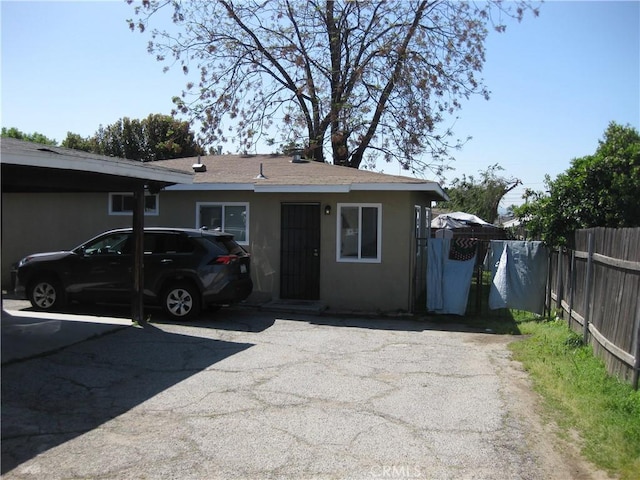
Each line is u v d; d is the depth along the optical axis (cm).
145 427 497
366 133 2391
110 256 1040
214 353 778
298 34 2395
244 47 2409
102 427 495
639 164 1053
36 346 763
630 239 614
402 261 1216
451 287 1163
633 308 584
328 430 496
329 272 1247
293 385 633
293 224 1281
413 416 537
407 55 2258
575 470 423
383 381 660
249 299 1287
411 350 839
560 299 1074
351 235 1242
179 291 1016
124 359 727
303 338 905
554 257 1139
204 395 589
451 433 494
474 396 604
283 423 511
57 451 444
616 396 561
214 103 2402
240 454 443
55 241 1394
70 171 819
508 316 1178
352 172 1380
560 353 794
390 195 1220
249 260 1116
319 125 2442
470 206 4075
